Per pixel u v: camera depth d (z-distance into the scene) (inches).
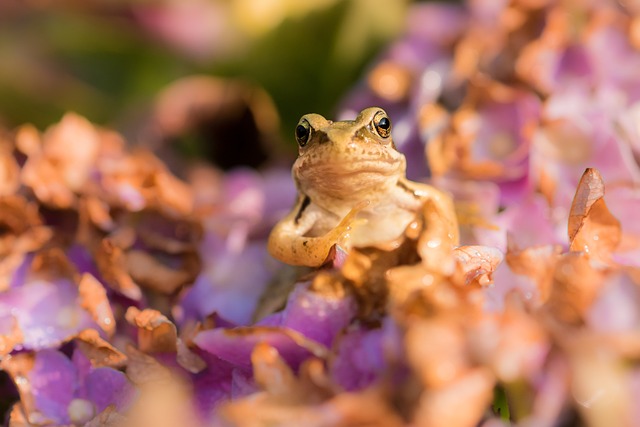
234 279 11.6
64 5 13.9
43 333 10.6
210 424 9.9
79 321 10.7
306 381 9.5
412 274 9.5
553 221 11.1
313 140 11.0
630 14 12.3
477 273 9.9
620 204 10.9
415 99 12.2
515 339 9.2
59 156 11.9
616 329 9.5
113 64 14.3
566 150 11.5
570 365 9.4
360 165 10.8
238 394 10.0
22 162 12.2
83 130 12.1
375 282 9.7
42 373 10.5
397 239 9.9
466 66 12.1
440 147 11.5
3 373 10.9
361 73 13.1
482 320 9.2
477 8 12.8
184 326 10.8
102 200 11.5
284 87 13.4
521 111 11.6
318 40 13.1
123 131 13.6
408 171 12.0
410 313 9.3
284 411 9.3
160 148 13.4
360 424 9.2
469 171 11.4
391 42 13.0
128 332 10.7
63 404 10.4
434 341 9.1
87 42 14.2
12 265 11.0
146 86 14.2
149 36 13.9
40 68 14.2
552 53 11.8
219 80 13.5
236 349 9.9
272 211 12.5
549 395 9.3
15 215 11.4
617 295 9.6
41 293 10.8
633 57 11.8
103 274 10.9
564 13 12.0
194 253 11.2
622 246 10.3
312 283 9.9
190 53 13.8
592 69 11.8
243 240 11.9
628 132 11.6
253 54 13.3
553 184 11.2
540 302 9.7
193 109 13.2
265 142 13.2
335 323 9.8
